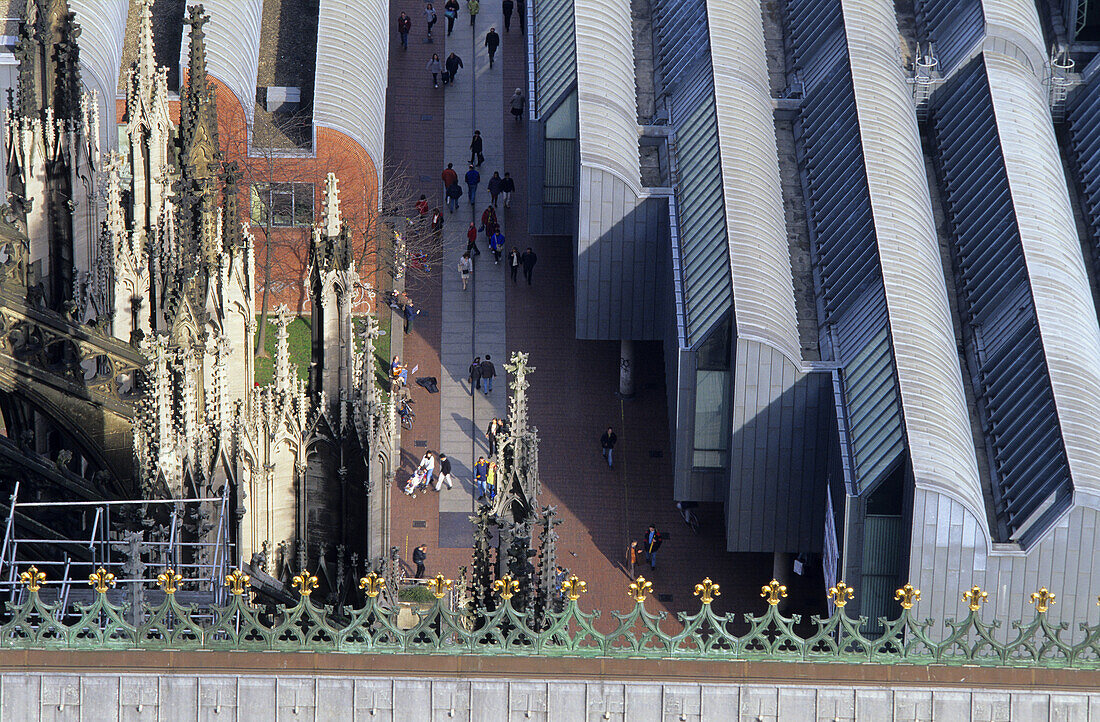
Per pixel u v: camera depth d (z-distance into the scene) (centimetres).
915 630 16362
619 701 16175
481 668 16200
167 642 16200
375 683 16112
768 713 16188
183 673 16075
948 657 16338
